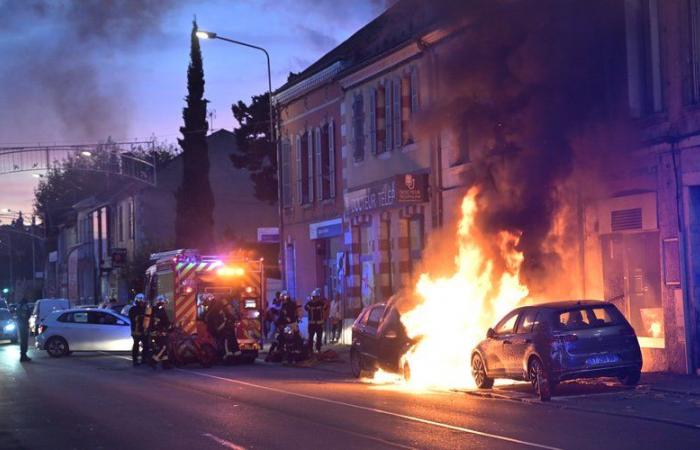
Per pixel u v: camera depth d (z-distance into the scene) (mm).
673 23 17141
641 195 17906
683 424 11188
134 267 47469
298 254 35375
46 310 45281
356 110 29969
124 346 29672
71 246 82312
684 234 16953
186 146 42938
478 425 11508
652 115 17562
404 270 27172
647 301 18141
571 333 14383
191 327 25141
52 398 16344
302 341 24516
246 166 51812
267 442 10680
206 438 11141
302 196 34688
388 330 18594
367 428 11547
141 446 10703
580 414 12500
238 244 50125
